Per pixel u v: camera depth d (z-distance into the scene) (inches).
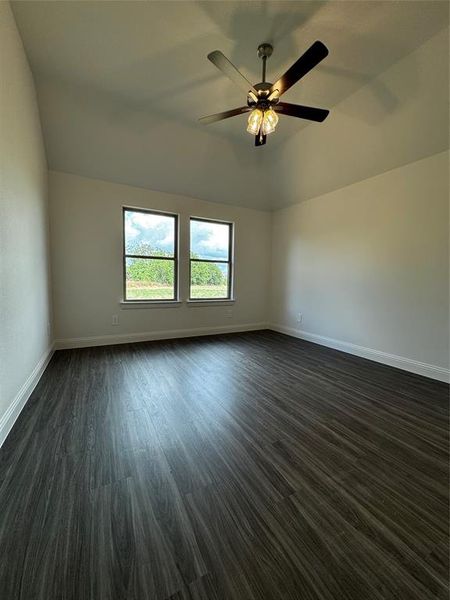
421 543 41.1
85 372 112.4
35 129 104.3
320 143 132.0
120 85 102.2
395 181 123.6
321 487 52.3
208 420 76.8
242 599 33.6
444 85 87.7
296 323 185.5
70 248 141.6
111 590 34.4
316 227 168.2
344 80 96.0
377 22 73.9
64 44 84.4
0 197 65.1
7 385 68.1
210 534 42.2
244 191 179.3
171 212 168.4
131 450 62.7
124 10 72.4
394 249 125.1
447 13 71.5
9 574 36.0
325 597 33.9
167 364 125.0
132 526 43.3
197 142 137.7
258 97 77.3
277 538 41.7
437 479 54.9
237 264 195.6
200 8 71.2
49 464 57.6
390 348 127.4
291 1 68.9
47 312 122.8
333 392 97.0
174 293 176.6
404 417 79.7
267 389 99.0
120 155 136.9
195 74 95.8
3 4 68.0
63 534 41.7
